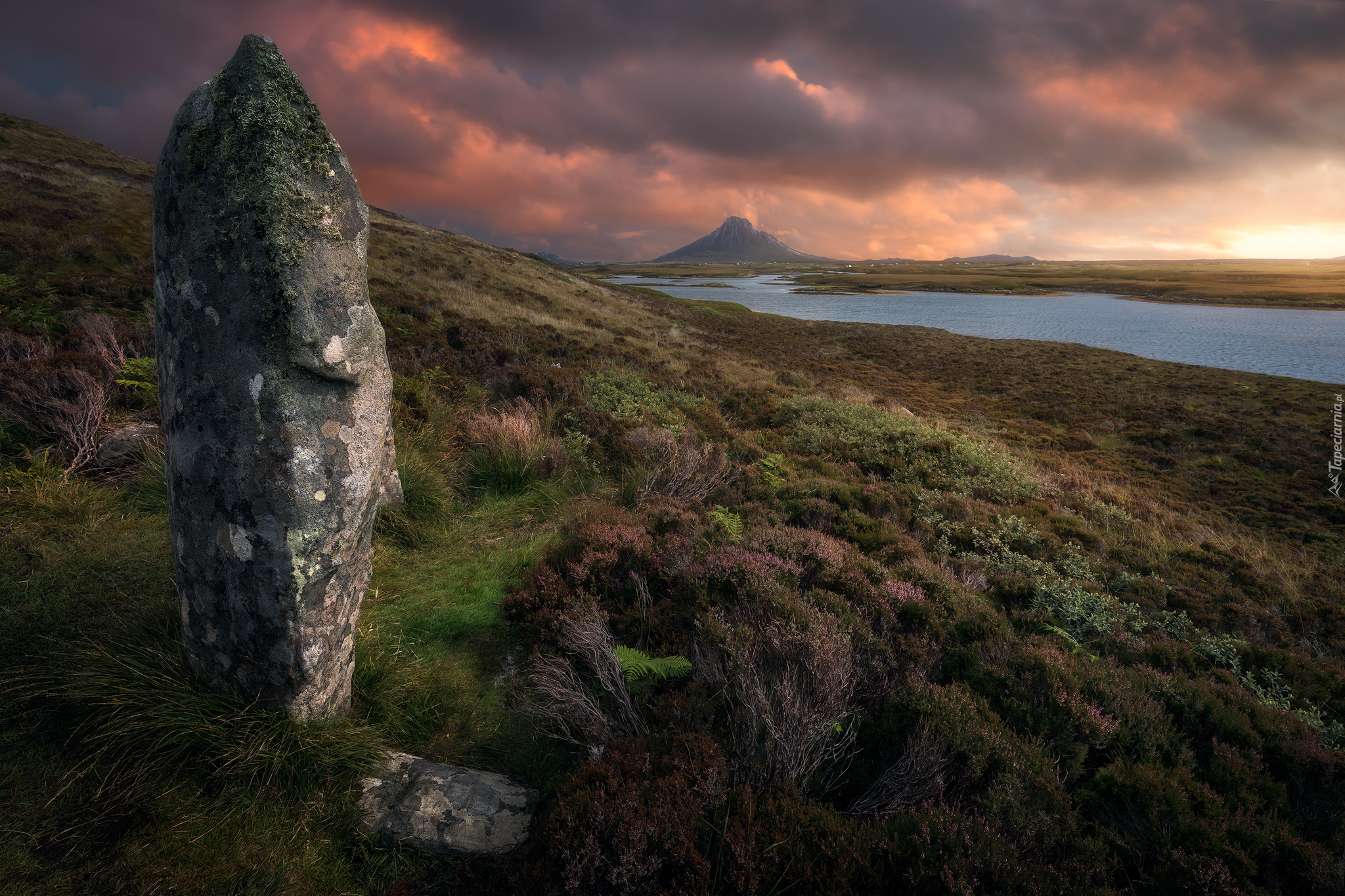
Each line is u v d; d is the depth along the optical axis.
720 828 1.96
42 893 1.72
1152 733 2.76
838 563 4.15
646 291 57.66
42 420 4.56
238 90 1.94
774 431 11.16
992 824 2.09
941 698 2.61
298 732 2.20
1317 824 2.51
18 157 25.30
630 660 2.65
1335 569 8.49
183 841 1.93
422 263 24.50
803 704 2.43
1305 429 18.19
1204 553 7.71
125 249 16.52
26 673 2.35
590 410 7.81
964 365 29.91
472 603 3.68
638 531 4.14
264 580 2.06
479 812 2.12
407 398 6.32
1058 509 9.24
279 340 1.96
